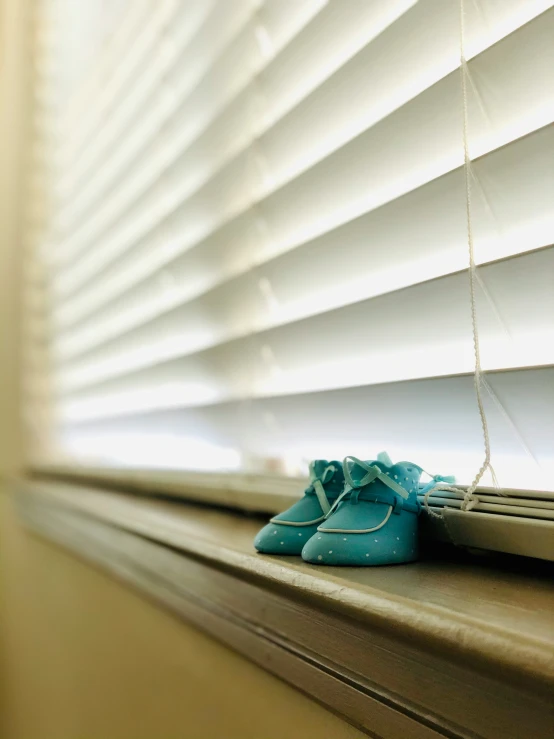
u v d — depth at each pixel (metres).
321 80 0.65
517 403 0.46
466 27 0.49
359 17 0.59
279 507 0.68
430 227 0.52
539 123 0.46
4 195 1.74
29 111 1.65
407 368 0.57
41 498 1.25
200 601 0.69
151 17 1.02
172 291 0.97
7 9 1.75
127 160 1.09
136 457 1.17
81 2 1.32
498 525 0.45
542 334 0.46
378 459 0.52
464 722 0.37
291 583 0.47
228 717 0.66
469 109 0.48
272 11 0.71
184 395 0.96
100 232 1.23
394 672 0.42
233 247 0.80
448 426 0.53
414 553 0.48
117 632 0.95
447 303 0.51
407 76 0.55
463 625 0.34
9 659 1.53
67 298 1.41
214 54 0.84
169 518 0.80
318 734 0.53
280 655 0.55
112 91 1.18
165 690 0.80
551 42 0.43
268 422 0.75
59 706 1.19
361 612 0.40
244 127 0.78
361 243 0.58
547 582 0.43
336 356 0.64
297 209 0.67
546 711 0.32
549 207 0.45
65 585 1.18
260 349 0.74
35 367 1.58
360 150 0.58
